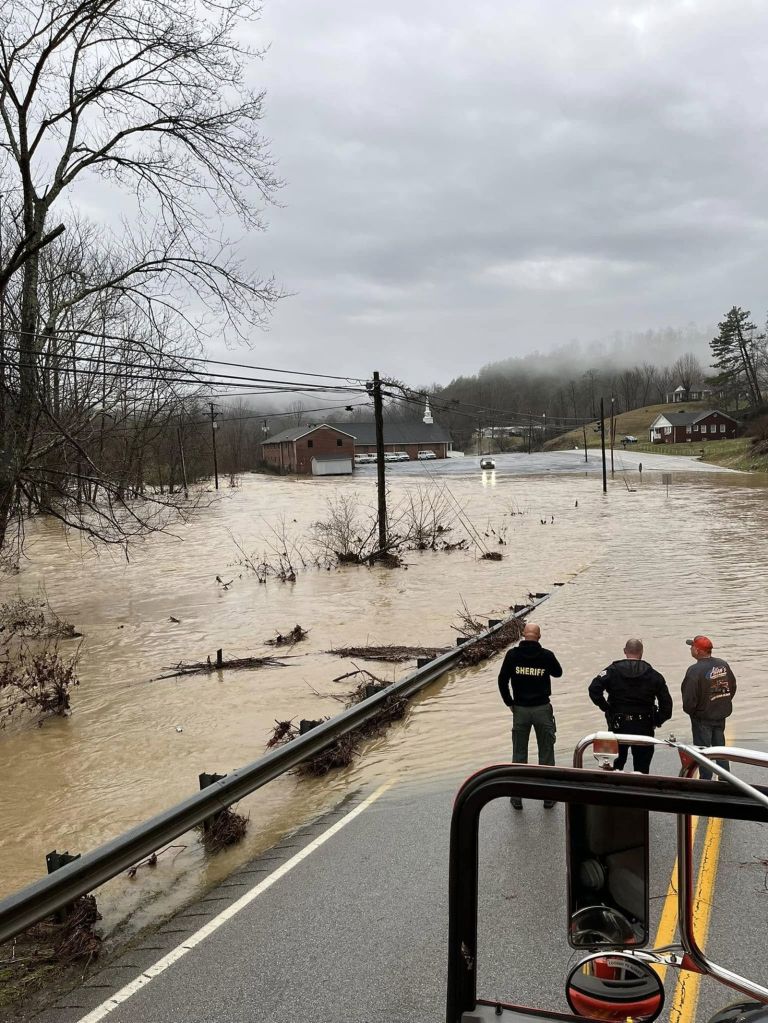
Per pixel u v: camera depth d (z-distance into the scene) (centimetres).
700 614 1702
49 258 2092
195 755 1025
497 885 596
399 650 1534
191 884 662
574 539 3256
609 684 746
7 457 1568
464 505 5088
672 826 663
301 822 783
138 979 516
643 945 236
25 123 1504
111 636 1816
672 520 3859
